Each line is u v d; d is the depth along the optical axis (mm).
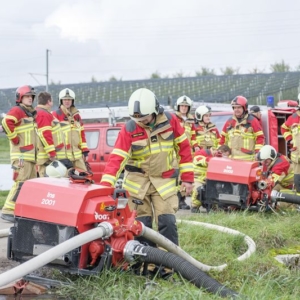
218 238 7926
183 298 5105
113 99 39406
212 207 10992
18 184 9445
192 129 13133
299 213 10688
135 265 5965
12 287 5688
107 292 5328
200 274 5504
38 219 5602
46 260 5023
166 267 5695
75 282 5676
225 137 12656
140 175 6496
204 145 13445
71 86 40844
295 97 39281
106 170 6250
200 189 11125
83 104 33375
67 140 11438
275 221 9883
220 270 6461
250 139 12305
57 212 5527
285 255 7934
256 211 10664
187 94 40375
